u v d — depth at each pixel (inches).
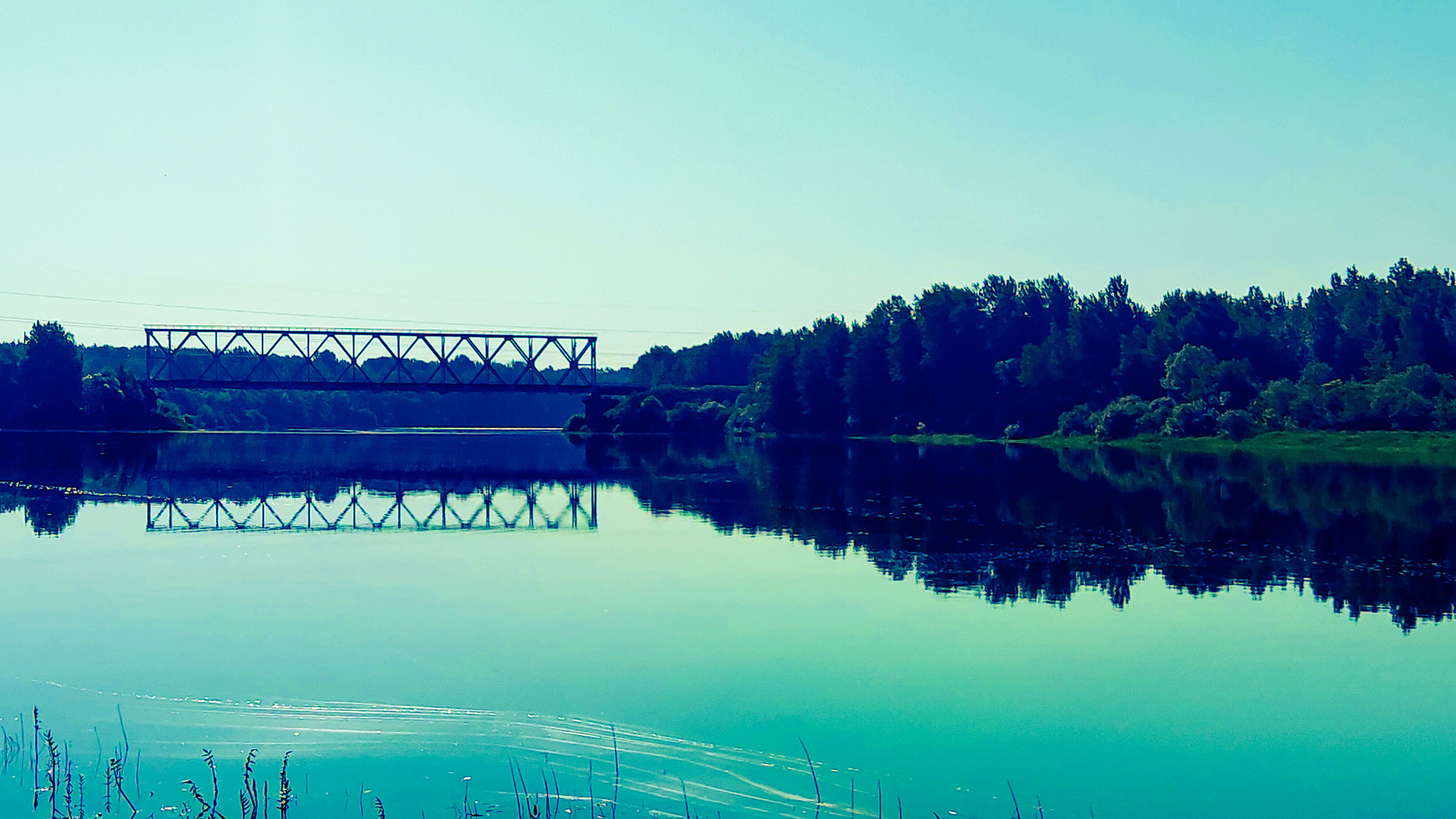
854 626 906.1
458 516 1679.4
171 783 550.6
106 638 847.1
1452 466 2573.8
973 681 744.3
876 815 522.0
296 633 867.4
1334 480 2225.6
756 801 534.3
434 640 845.8
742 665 775.1
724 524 1571.1
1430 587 1077.1
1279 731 651.5
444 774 565.3
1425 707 697.6
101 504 1777.8
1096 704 697.6
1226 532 1449.3
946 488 2123.5
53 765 560.4
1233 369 3757.4
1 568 1177.4
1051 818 528.1
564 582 1101.7
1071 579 1115.9
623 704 682.2
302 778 557.3
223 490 2049.7
